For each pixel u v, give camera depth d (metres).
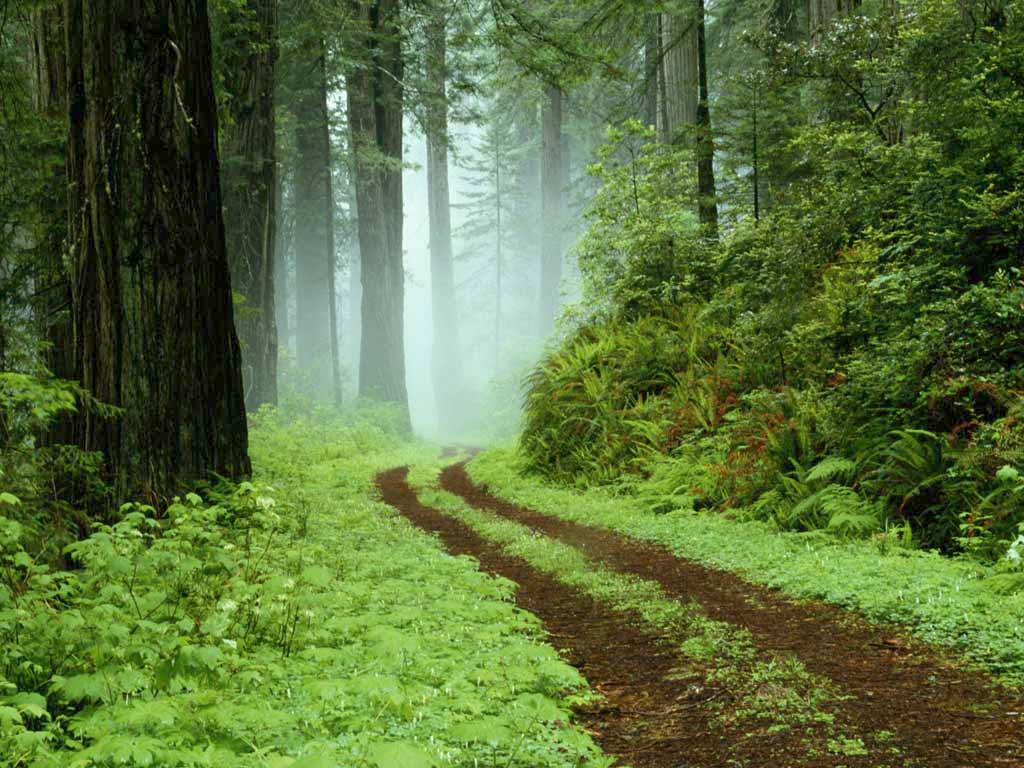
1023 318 8.37
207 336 8.65
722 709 4.32
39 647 4.24
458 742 3.72
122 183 8.08
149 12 8.13
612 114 21.03
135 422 8.09
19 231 10.59
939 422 9.05
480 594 6.74
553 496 14.05
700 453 12.97
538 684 4.66
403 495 15.49
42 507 6.67
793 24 22.95
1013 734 3.75
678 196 19.17
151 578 5.73
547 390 17.83
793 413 11.24
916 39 11.02
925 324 8.99
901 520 8.64
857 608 6.24
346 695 4.01
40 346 8.81
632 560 8.81
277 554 7.22
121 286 8.09
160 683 3.82
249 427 21.27
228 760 3.23
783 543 8.80
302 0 25.36
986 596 6.01
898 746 3.68
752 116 16.92
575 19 25.66
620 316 18.44
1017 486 7.20
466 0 17.11
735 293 15.50
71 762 3.03
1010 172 9.44
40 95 10.50
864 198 11.48
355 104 31.34
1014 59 9.99
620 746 3.94
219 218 8.94
